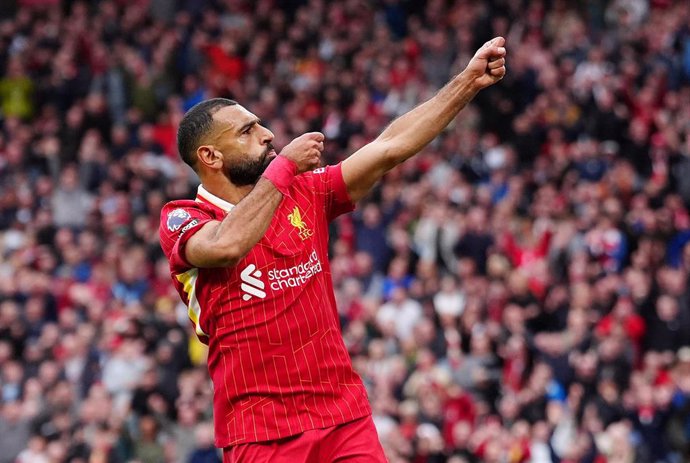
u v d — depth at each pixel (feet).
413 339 128.77
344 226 156.04
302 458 43.75
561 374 126.41
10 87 195.93
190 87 189.78
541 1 198.29
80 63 198.39
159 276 152.76
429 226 151.53
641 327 135.33
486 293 137.69
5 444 127.24
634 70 185.47
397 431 112.98
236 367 44.09
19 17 206.18
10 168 178.60
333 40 194.80
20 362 143.02
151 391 125.59
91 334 138.21
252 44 197.57
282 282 44.09
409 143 46.06
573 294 136.77
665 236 154.30
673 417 121.90
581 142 173.99
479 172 169.48
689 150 172.76
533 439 114.21
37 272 154.92
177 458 121.08
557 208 156.76
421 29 196.75
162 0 207.62
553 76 183.73
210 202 45.21
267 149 45.34
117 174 172.65
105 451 120.98
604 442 115.65
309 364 44.14
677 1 198.80
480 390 124.47
